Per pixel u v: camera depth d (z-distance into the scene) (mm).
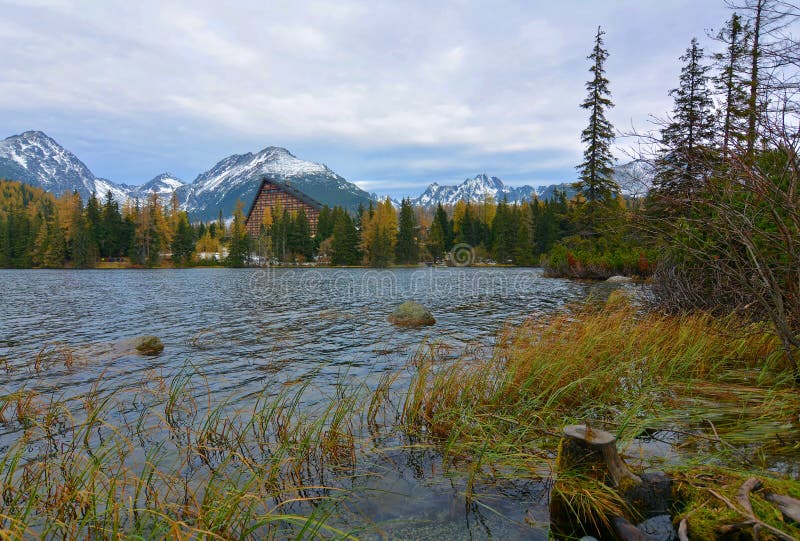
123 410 5664
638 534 2535
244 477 3711
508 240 89688
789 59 3850
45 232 82438
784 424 4199
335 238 92500
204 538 2475
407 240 93250
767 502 2568
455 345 9609
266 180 170250
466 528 2920
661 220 5418
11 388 6828
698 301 8406
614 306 10648
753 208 4645
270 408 5547
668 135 4789
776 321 4980
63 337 11789
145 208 93500
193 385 6895
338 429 4559
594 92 35344
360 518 3076
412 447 4297
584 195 37156
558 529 2871
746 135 4258
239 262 91875
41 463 3586
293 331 12273
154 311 17234
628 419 4211
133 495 3391
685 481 2957
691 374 6250
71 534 2744
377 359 8656
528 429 4461
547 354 6332
